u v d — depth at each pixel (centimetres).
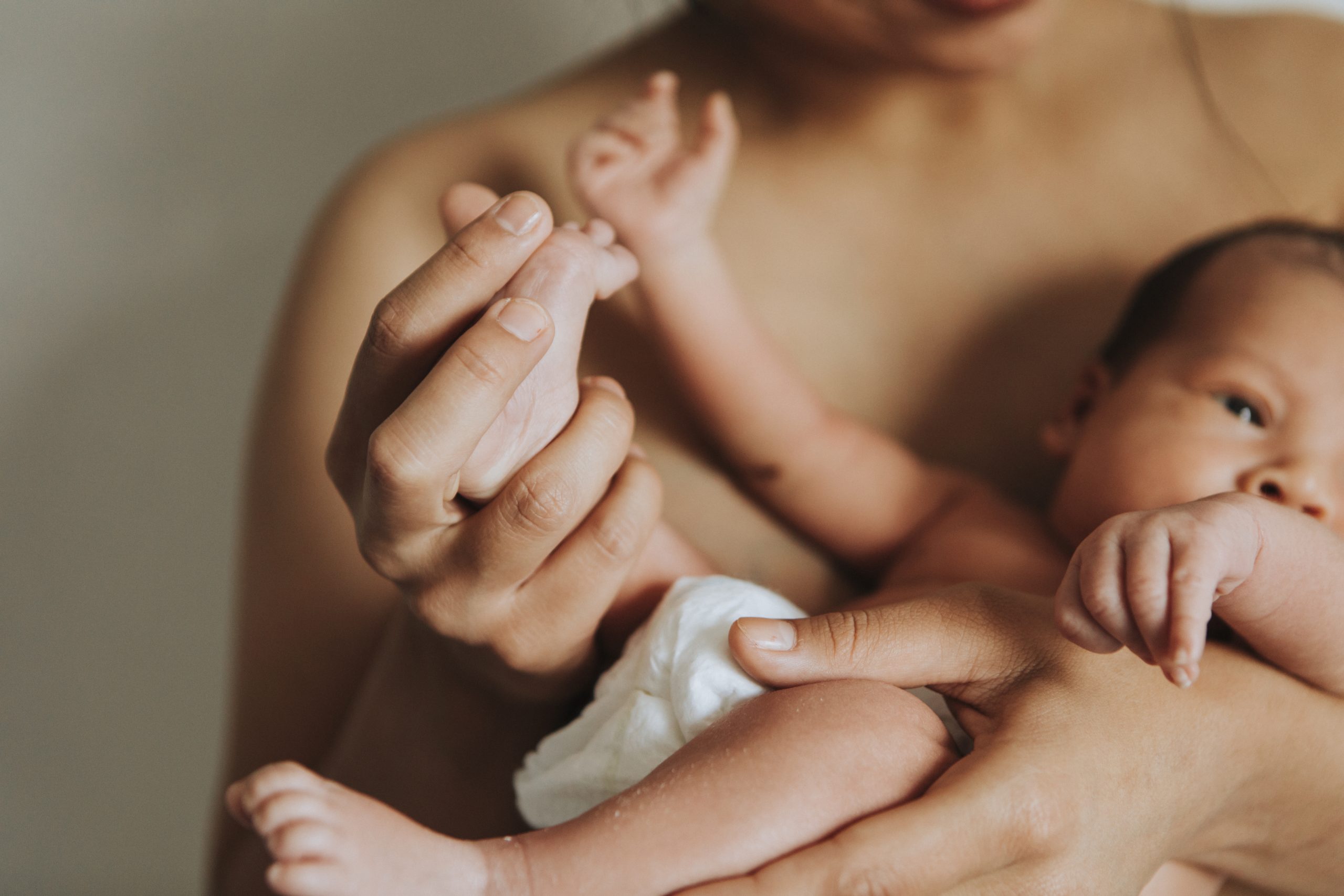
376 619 71
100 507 114
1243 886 63
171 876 118
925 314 81
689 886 43
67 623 115
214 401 113
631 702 53
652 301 73
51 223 109
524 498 45
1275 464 66
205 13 107
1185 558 45
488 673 56
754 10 78
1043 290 82
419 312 42
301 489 70
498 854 44
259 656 72
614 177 73
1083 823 46
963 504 75
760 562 75
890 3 69
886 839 42
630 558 51
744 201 81
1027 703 48
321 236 76
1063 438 77
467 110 110
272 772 41
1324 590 50
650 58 86
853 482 75
